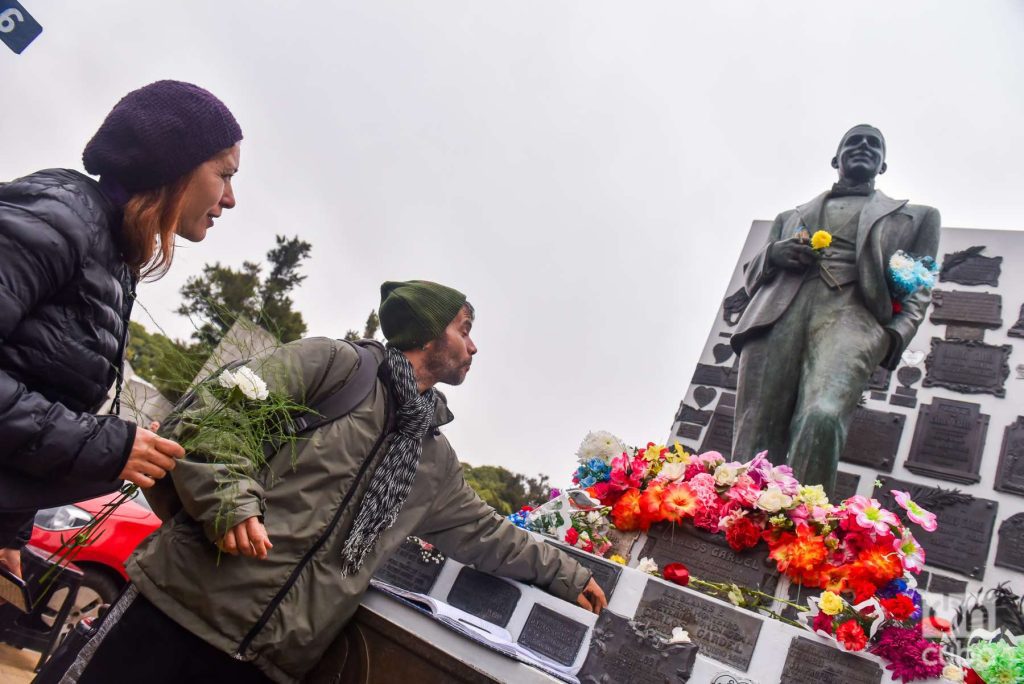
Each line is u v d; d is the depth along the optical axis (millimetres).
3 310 1743
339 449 2311
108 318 2033
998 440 6582
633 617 2988
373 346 2570
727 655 2723
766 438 5172
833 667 2547
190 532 2113
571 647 2736
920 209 5691
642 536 3654
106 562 4531
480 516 2908
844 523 3062
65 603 3730
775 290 5539
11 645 4547
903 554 2969
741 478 3408
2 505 1847
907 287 5191
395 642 2207
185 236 2232
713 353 7773
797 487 3314
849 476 6773
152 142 2029
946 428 6789
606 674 2441
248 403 2160
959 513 6262
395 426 2465
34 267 1794
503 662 2125
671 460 3848
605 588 3150
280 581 2146
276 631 2129
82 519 4574
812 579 3043
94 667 2025
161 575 2068
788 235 5980
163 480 2242
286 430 2275
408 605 2305
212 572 2080
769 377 5266
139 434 1915
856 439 6938
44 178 1921
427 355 2662
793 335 5305
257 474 2225
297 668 2199
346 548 2246
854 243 5543
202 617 2066
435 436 2695
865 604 2607
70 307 1930
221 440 2084
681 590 2979
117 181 2076
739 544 3285
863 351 4965
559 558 2996
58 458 1797
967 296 7547
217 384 2186
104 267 1994
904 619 2625
